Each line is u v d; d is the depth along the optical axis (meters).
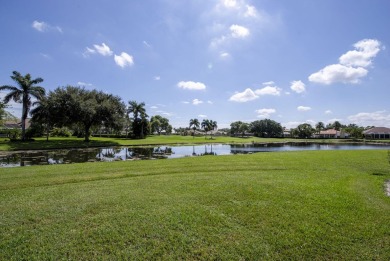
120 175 10.41
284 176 10.38
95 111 39.50
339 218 5.48
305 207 6.16
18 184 8.62
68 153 24.02
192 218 5.37
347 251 4.12
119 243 4.27
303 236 4.60
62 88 40.09
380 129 86.88
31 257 3.83
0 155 21.81
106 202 6.44
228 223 5.13
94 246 4.17
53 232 4.68
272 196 7.11
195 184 8.62
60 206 6.13
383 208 6.26
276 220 5.31
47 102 37.78
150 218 5.35
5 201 6.55
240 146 42.25
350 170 12.43
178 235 4.58
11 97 36.47
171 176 10.23
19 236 4.51
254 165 13.77
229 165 13.62
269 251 4.09
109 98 45.25
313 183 8.98
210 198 6.87
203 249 4.11
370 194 7.64
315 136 99.88
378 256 3.97
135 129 65.88
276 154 21.64
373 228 4.98
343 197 7.11
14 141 36.31
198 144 46.78
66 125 41.00
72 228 4.86
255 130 103.12
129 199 6.72
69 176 10.09
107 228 4.85
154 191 7.62
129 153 24.89
